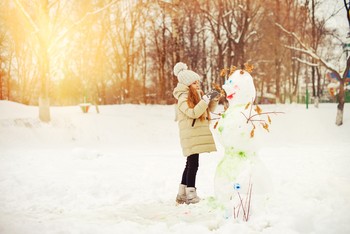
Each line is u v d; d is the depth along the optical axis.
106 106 29.02
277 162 8.17
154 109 28.47
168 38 38.44
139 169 7.68
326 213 3.63
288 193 4.41
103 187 5.90
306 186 4.81
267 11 31.56
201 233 3.42
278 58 33.19
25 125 17.91
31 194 5.54
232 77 4.35
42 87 19.05
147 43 41.38
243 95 4.24
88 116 21.53
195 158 4.85
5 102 22.44
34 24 18.84
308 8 29.16
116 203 5.15
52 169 7.72
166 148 14.83
